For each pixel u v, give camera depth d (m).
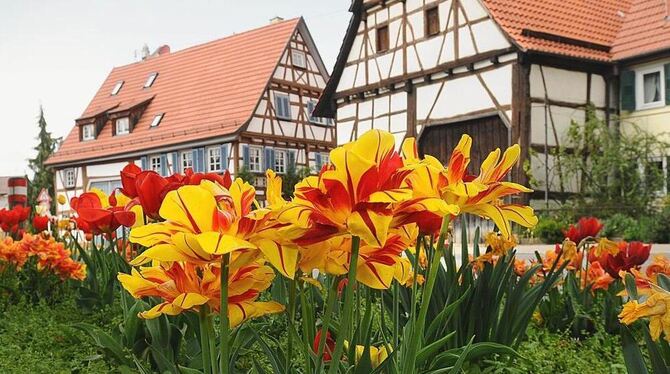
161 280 1.36
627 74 19.50
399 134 21.33
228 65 32.25
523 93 17.95
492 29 18.62
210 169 29.62
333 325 2.10
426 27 20.41
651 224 15.66
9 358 3.15
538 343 3.23
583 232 3.95
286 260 1.20
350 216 1.19
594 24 20.39
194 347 2.67
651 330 1.75
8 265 4.96
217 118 29.77
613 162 17.97
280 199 1.41
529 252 12.26
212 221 1.17
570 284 3.85
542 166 18.12
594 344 3.33
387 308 2.84
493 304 2.75
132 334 2.77
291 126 30.14
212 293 1.33
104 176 34.09
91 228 2.98
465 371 2.62
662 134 18.25
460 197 1.44
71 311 4.20
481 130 19.19
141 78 36.28
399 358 1.82
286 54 30.38
